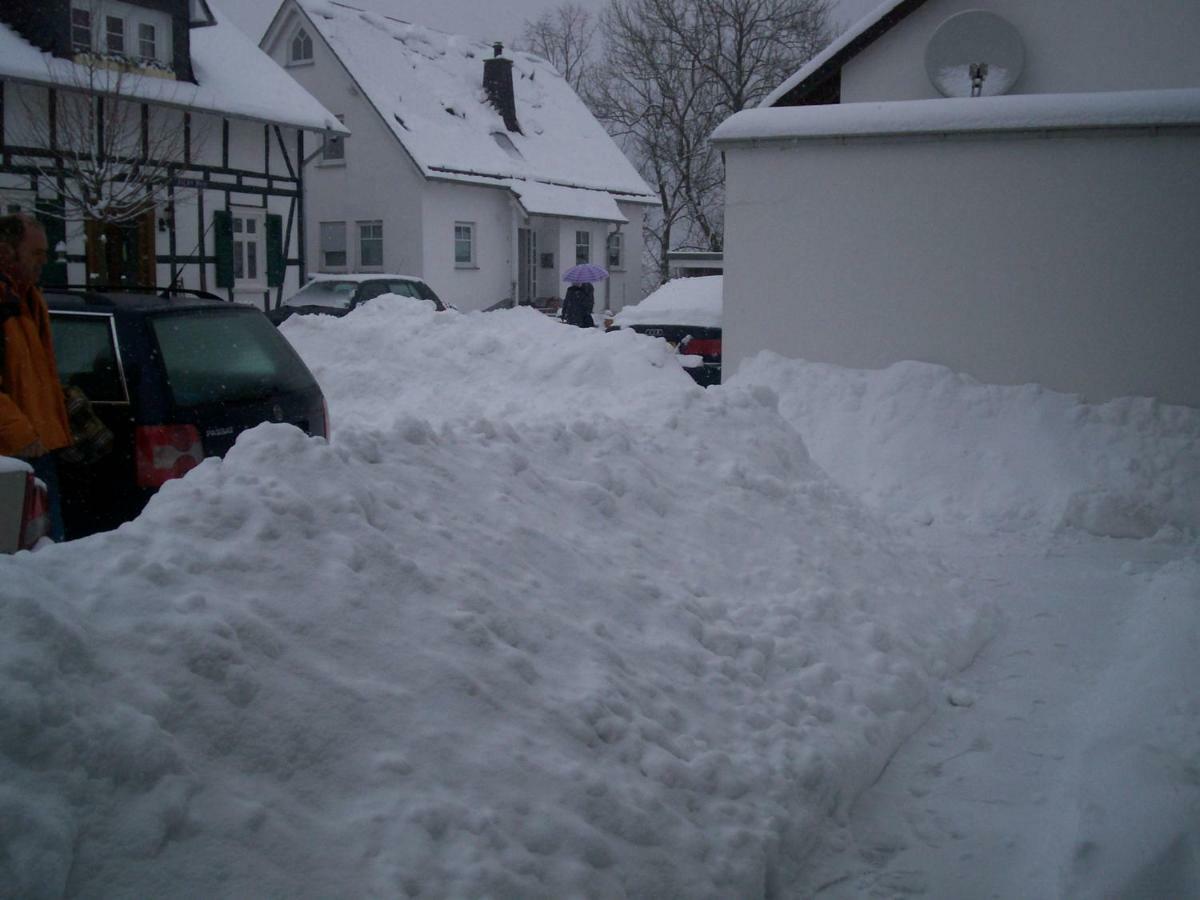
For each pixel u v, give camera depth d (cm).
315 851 227
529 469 466
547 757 282
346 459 381
